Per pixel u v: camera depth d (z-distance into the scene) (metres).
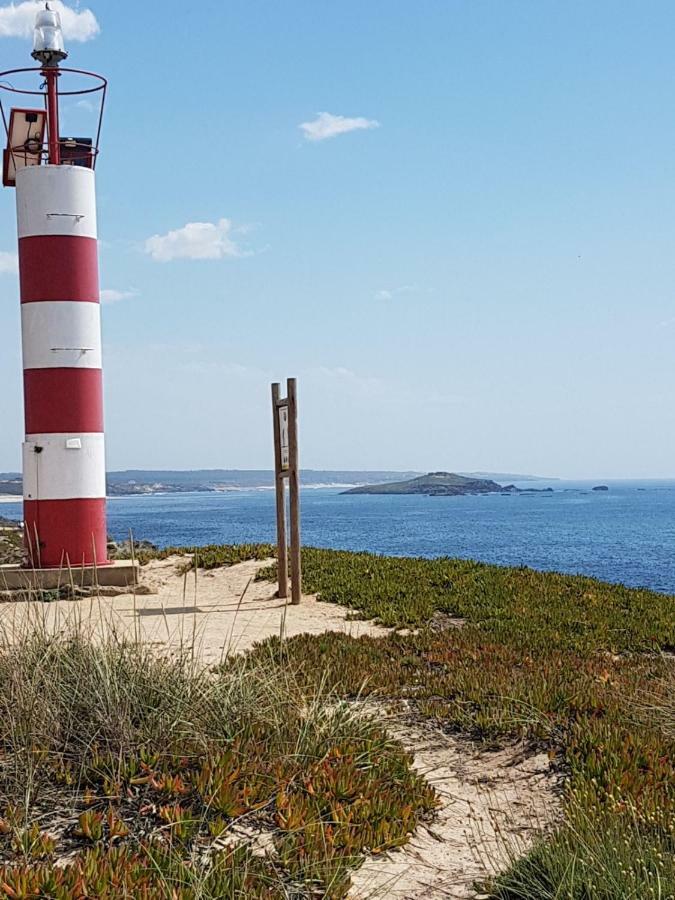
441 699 9.07
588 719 8.02
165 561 21.11
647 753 7.15
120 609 15.05
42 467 17.16
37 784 6.02
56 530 17.14
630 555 52.47
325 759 6.71
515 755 7.56
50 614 13.95
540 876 5.18
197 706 7.09
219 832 5.58
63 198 17.22
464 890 5.32
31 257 17.28
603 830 5.57
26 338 17.41
